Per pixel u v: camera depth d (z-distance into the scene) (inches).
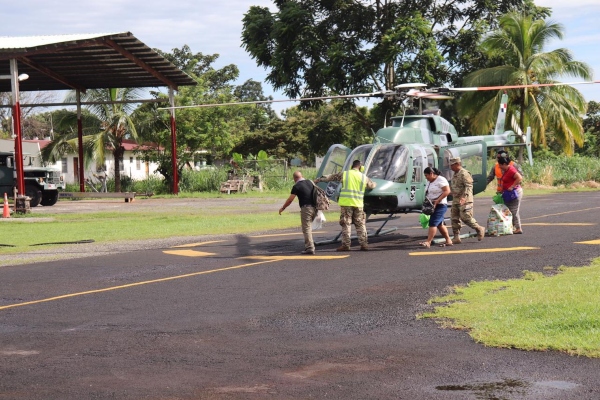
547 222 681.6
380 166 557.6
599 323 269.0
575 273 384.2
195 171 1689.2
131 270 475.5
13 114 1031.0
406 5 1774.1
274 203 1165.7
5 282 440.8
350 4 1785.2
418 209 582.2
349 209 529.3
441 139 621.6
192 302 362.3
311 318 316.5
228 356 258.5
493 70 1619.1
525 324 279.4
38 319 332.5
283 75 1747.0
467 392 211.3
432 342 267.7
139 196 1461.6
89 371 243.3
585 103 1656.0
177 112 1659.7
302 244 585.0
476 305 316.8
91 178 1820.9
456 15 1872.5
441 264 446.0
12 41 1143.0
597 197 1103.6
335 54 1643.7
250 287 398.6
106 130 1561.3
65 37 1169.4
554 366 232.1
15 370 246.7
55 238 701.3
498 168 587.8
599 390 209.3
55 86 1528.1
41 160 1628.9
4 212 953.5
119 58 1279.5
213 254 544.7
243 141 2480.3
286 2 1809.8
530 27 1619.1
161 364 250.2
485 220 750.5
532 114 1588.3
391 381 223.6
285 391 216.7
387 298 350.9
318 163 1827.0
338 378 228.4
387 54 1596.9
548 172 1587.1
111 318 330.0
